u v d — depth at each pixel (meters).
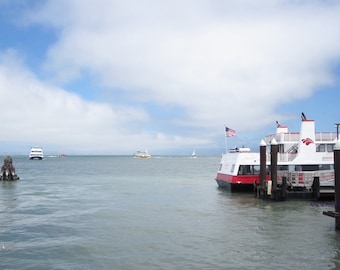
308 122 46.19
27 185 66.12
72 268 18.83
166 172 119.00
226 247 22.19
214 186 63.91
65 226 28.56
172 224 29.05
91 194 51.00
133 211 35.56
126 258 20.30
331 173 41.50
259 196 42.59
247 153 47.94
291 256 20.31
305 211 33.97
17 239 24.52
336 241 23.19
